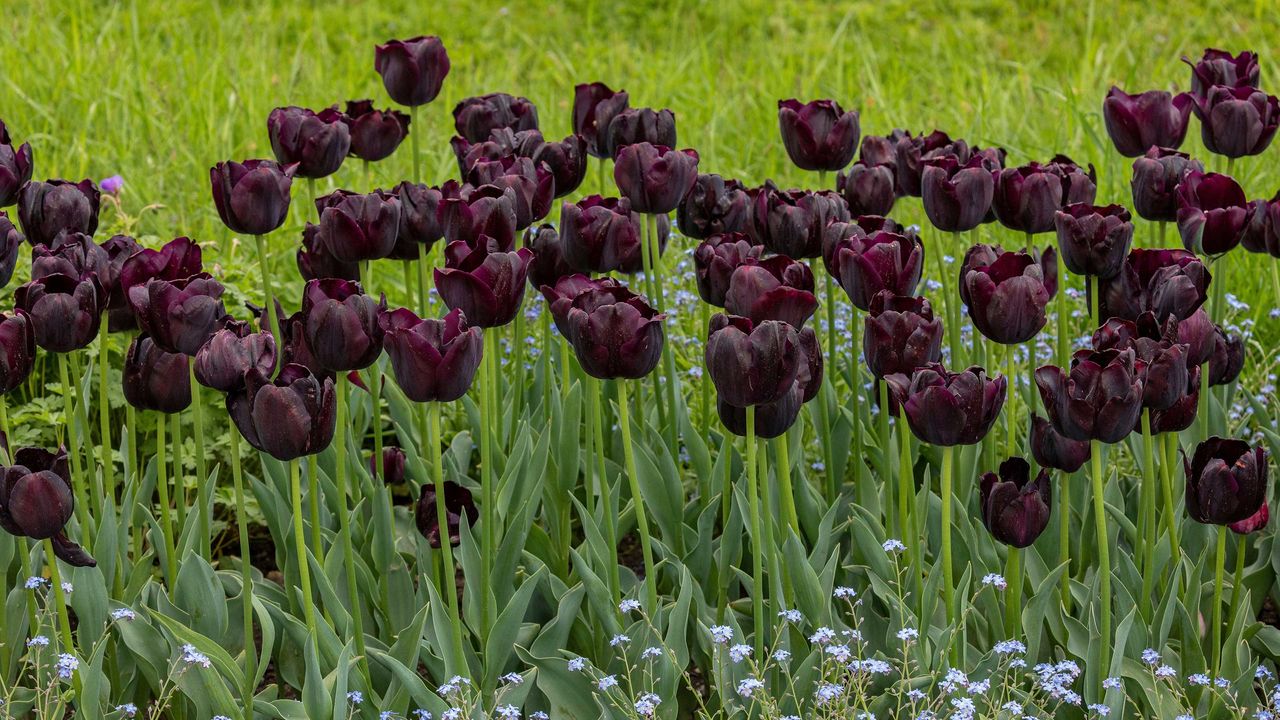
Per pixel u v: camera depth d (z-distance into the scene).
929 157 3.60
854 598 3.43
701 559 3.38
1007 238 6.06
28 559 2.89
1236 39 9.86
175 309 2.65
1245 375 4.80
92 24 9.38
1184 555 3.24
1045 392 2.73
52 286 2.73
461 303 2.72
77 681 2.83
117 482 4.30
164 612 3.07
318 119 3.45
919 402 2.60
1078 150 6.73
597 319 2.60
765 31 10.62
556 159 3.61
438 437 2.78
